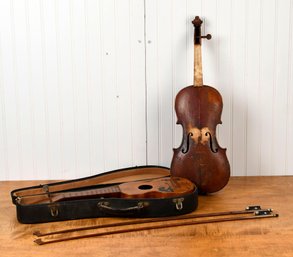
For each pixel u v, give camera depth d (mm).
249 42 1593
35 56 1601
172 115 1632
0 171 1658
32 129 1643
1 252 1106
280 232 1196
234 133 1643
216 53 1600
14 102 1625
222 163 1422
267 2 1572
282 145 1649
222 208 1360
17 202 1295
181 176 1438
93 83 1617
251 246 1120
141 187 1384
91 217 1305
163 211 1295
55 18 1581
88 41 1596
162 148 1652
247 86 1616
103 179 1582
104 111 1634
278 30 1588
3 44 1594
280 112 1631
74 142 1651
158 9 1576
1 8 1574
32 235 1197
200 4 1575
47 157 1658
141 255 1084
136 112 1634
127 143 1652
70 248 1123
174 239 1163
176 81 1614
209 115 1414
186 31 1588
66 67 1607
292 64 1605
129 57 1604
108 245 1135
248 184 1581
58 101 1627
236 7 1576
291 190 1515
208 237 1172
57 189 1515
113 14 1581
